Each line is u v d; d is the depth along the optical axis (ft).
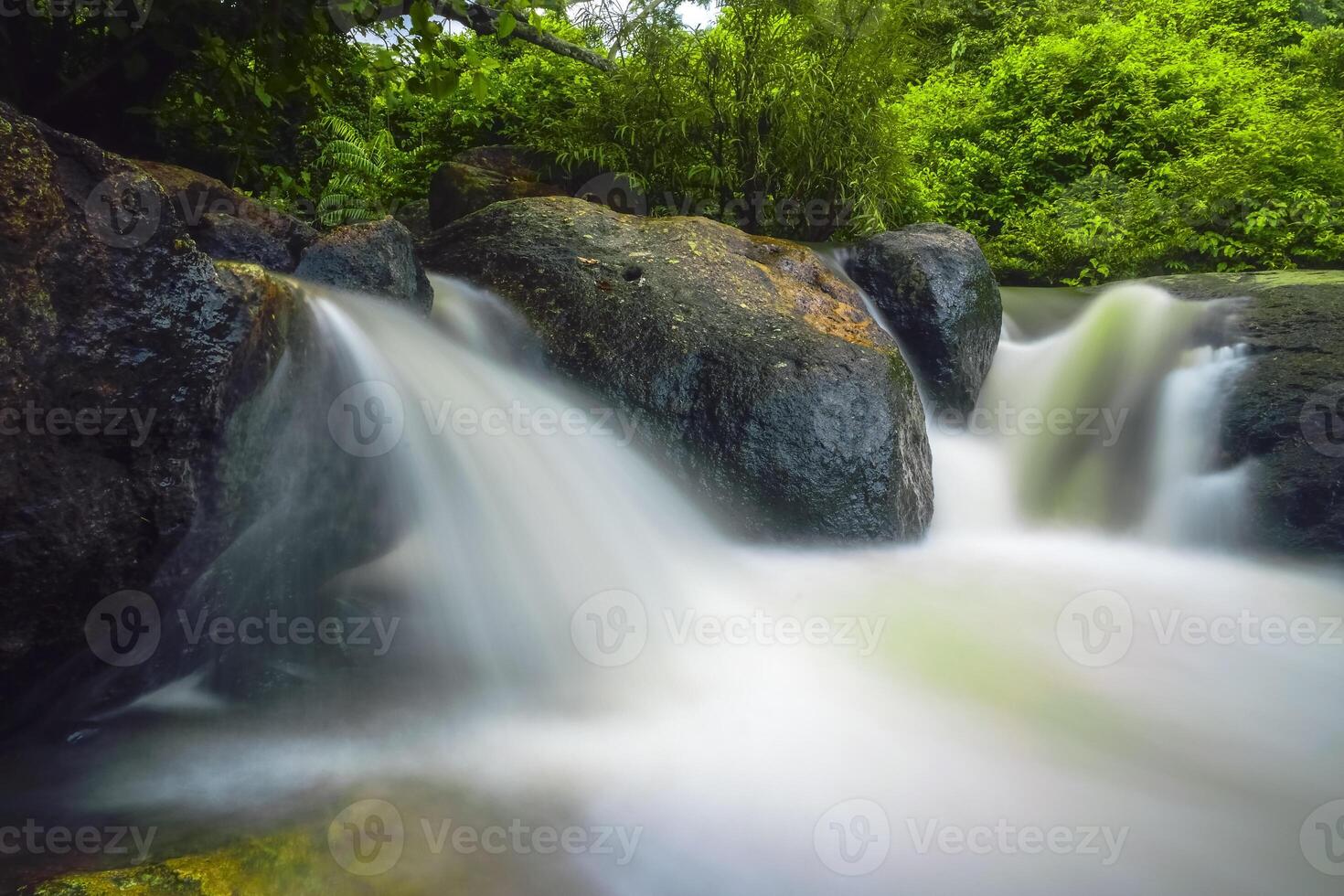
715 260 15.70
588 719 8.99
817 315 15.58
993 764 8.59
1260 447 15.96
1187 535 16.38
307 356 8.79
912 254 17.99
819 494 13.05
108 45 13.47
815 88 21.59
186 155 16.53
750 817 7.49
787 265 16.69
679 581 11.81
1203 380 17.12
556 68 26.40
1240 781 8.45
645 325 13.98
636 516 12.39
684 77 22.04
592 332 14.06
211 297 7.34
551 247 15.34
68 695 7.59
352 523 9.61
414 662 9.18
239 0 12.96
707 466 13.10
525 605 10.44
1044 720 9.50
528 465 11.61
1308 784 8.44
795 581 12.46
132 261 6.88
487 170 23.58
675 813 7.47
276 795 7.14
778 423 13.00
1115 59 32.42
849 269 18.51
